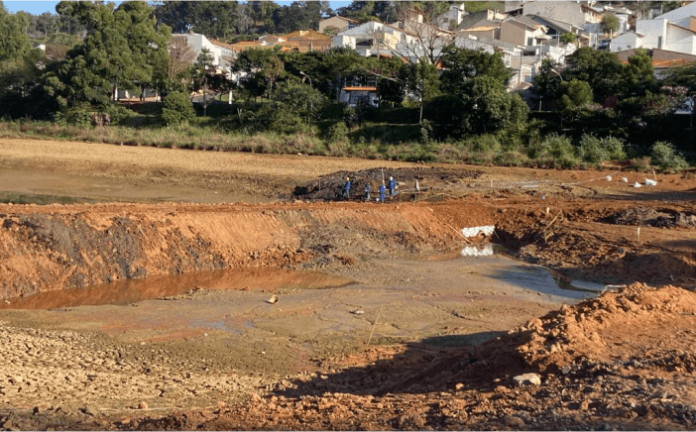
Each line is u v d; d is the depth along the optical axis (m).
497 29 101.31
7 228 21.95
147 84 79.56
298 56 78.69
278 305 20.03
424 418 9.98
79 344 15.69
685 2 123.44
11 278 20.69
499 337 14.07
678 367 11.27
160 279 23.16
